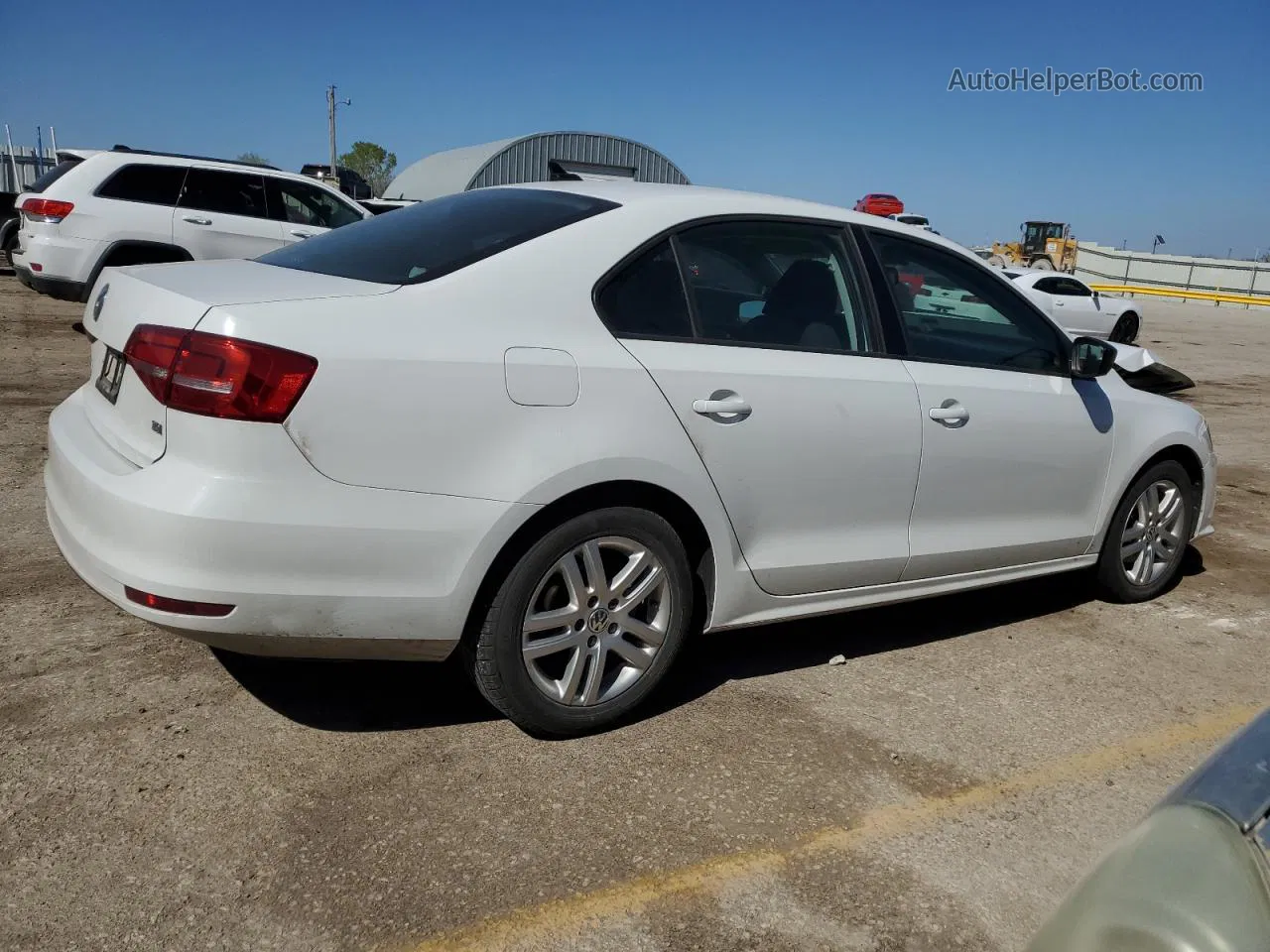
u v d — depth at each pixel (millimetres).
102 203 10195
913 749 3309
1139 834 1383
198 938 2275
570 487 2949
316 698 3359
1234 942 1184
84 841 2566
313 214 11484
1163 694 3875
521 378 2906
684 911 2459
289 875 2492
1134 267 45812
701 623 3520
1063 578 5258
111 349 3072
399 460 2744
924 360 3869
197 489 2588
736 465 3309
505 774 2992
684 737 3277
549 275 3076
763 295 3535
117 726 3100
